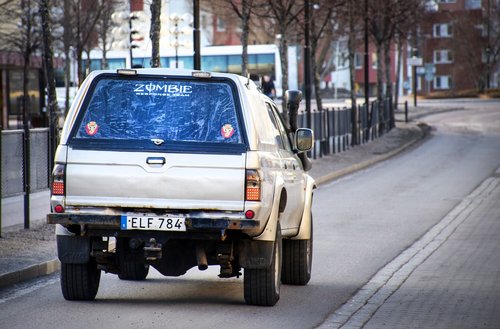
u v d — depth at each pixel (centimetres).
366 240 3712
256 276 2314
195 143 2227
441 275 2859
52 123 3816
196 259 2350
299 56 16912
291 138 2769
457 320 2148
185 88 2284
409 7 11162
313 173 6662
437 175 6862
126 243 2342
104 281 2727
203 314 2228
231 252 2280
